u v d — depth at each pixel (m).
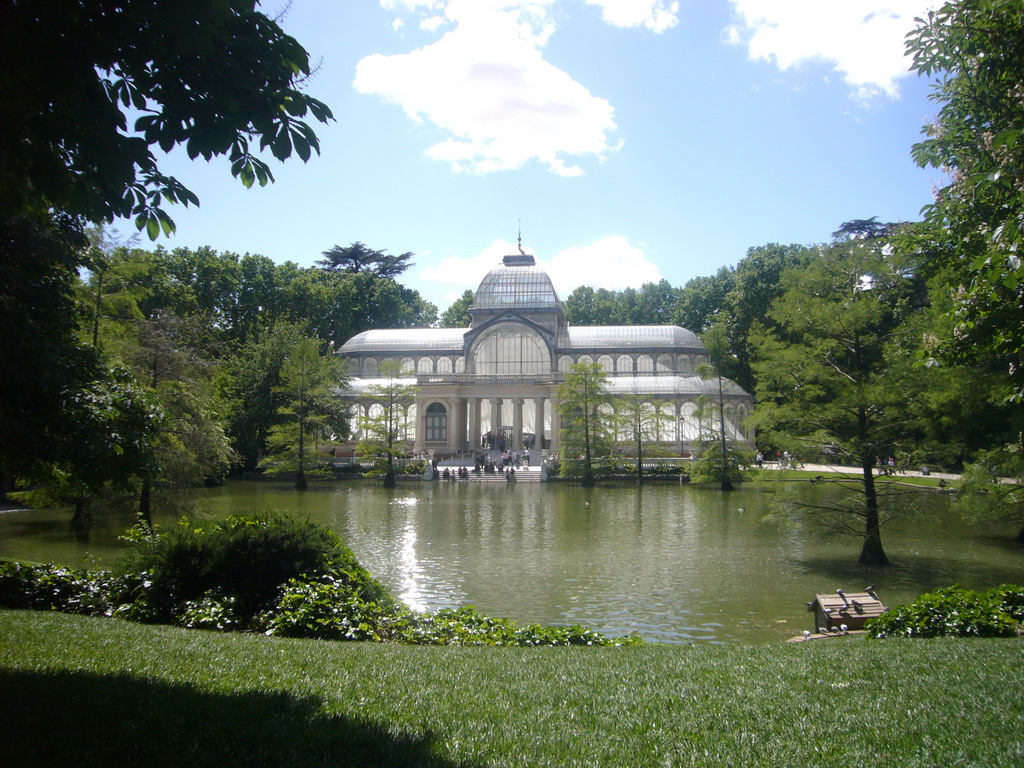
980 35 16.67
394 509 52.69
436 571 31.12
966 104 20.80
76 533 38.19
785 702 9.91
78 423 12.55
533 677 11.39
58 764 7.05
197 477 39.50
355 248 147.12
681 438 96.31
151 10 7.87
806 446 33.69
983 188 12.43
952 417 32.25
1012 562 33.28
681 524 45.12
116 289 37.38
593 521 46.50
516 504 56.03
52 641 12.46
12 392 11.88
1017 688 10.42
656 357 110.75
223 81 8.88
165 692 9.53
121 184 9.74
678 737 8.48
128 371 15.21
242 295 112.94
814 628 22.59
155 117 9.18
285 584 16.56
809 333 35.66
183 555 16.66
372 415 104.56
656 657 13.36
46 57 8.31
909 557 34.59
